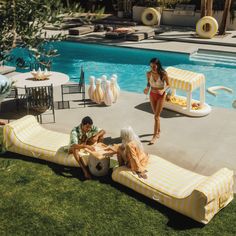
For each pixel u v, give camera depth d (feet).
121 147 23.27
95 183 23.49
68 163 25.08
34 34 13.83
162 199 20.92
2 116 34.30
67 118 33.60
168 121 33.17
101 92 36.52
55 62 61.87
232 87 49.88
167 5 92.43
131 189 22.75
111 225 19.74
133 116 34.17
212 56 63.05
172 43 68.69
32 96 34.22
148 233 19.13
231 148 28.30
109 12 104.17
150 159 24.25
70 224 19.86
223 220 20.07
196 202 19.40
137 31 74.13
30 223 19.98
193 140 29.58
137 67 58.70
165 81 28.53
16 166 25.54
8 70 47.65
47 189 22.90
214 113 35.17
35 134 28.04
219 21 85.10
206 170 25.27
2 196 22.22
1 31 13.44
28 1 13.21
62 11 13.70
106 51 67.15
